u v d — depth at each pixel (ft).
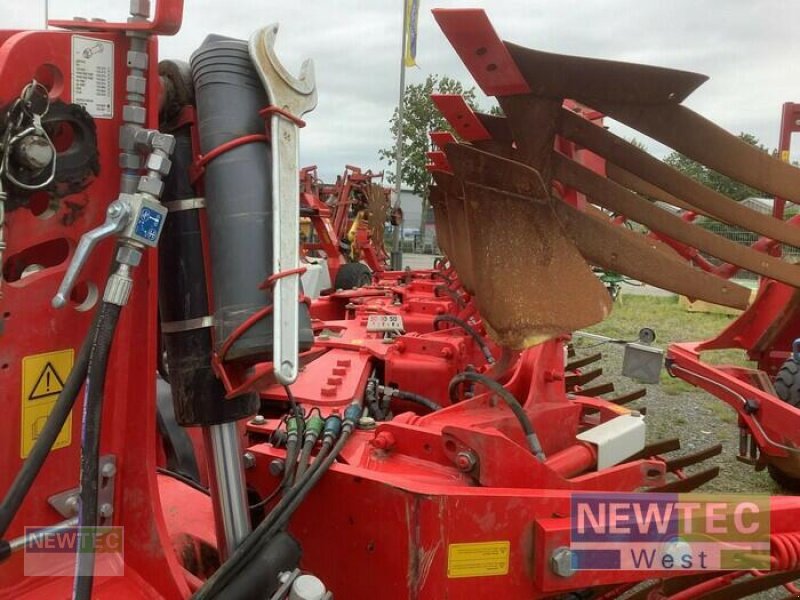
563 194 9.20
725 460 16.65
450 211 12.58
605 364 29.37
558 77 7.09
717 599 8.12
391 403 11.98
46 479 3.98
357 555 5.74
